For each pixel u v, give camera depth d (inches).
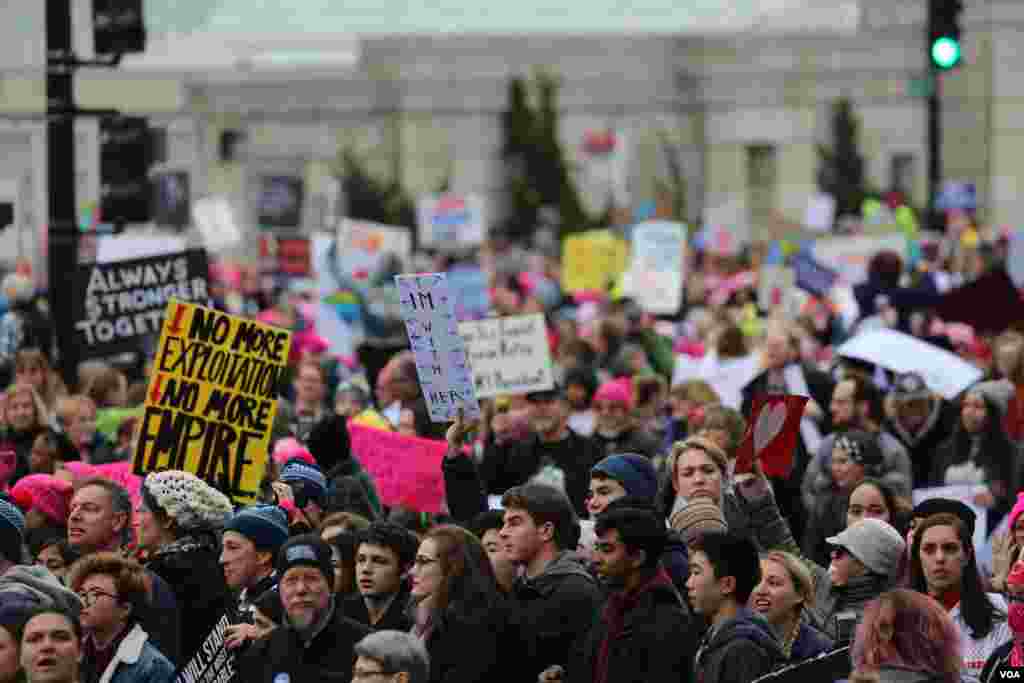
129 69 4488.2
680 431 1699.1
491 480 1534.2
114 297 1772.9
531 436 1539.1
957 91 6432.1
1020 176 6373.0
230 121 7239.2
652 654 999.0
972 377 1694.1
